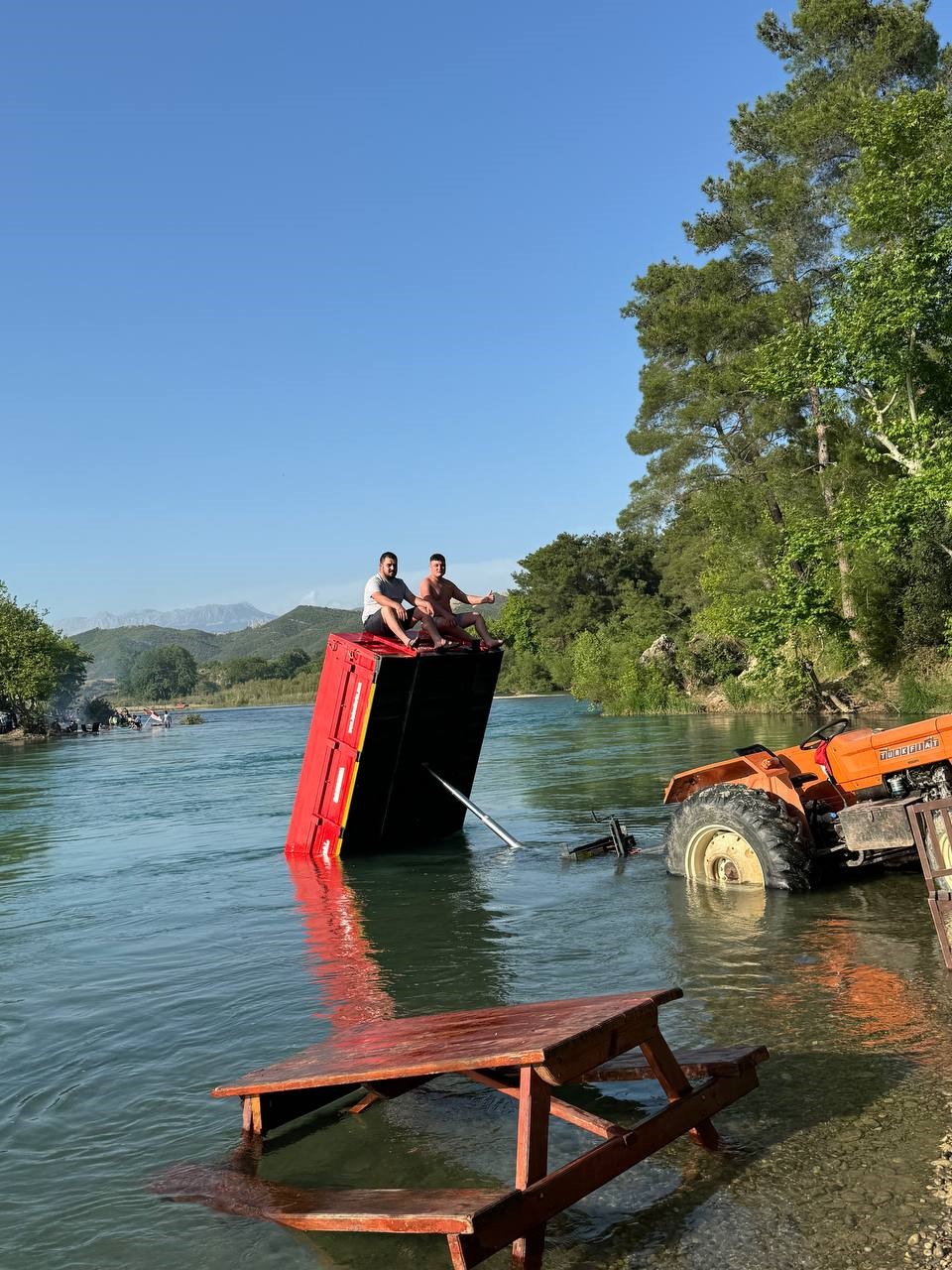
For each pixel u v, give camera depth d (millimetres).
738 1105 3590
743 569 32781
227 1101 4074
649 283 41250
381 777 10594
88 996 5734
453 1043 3258
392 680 10117
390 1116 3832
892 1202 2850
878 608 26297
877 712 24562
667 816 11438
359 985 5586
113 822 14938
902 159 19484
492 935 6594
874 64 29797
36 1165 3600
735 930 6156
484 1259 2631
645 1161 3252
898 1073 3748
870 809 6738
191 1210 3176
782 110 34906
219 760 28906
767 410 34375
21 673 60375
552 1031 2973
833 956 5383
